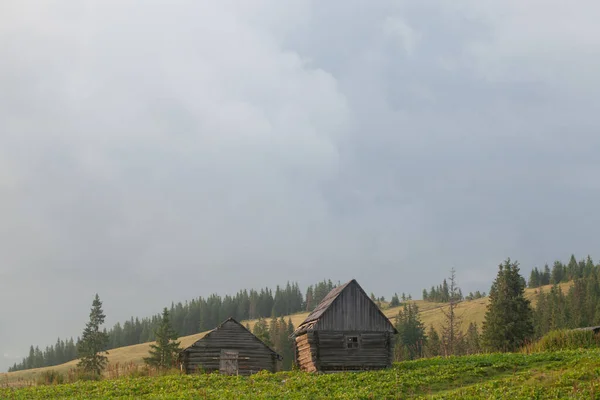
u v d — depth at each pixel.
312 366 49.06
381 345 50.59
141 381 43.66
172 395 36.78
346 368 49.28
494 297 91.50
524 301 88.88
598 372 35.12
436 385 38.50
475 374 40.69
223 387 40.47
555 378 34.81
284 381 42.69
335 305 50.94
